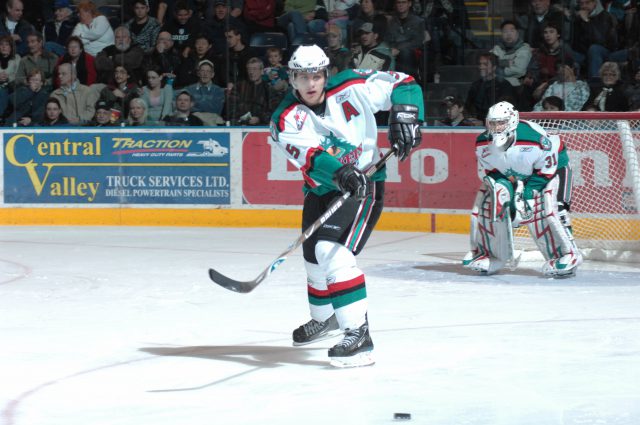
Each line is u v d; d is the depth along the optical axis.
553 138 12.07
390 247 15.35
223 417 5.77
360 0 19.94
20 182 19.27
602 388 6.38
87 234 17.50
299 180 18.25
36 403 6.18
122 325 9.05
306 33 20.17
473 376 6.77
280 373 6.96
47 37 20.34
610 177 14.50
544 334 8.30
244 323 9.08
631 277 12.02
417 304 9.99
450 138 17.30
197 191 18.77
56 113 20.25
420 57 19.66
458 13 20.23
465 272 12.50
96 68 20.17
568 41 19.14
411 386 6.49
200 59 19.95
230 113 19.97
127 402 6.16
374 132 7.16
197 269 12.92
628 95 18.72
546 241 12.09
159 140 18.81
